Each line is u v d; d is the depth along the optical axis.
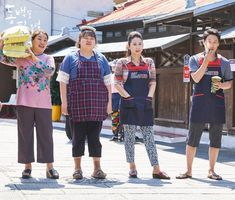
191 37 13.61
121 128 12.92
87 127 7.29
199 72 7.37
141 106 7.48
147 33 17.83
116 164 8.92
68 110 7.20
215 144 7.62
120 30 19.36
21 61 7.05
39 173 7.59
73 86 7.12
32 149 7.13
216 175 7.63
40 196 5.99
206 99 7.50
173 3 18.23
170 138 13.15
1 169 7.87
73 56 7.23
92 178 7.29
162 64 15.27
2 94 23.56
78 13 23.62
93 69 7.15
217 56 7.57
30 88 7.03
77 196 6.06
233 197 6.35
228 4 11.89
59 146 11.57
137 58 7.57
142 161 9.48
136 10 19.50
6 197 5.89
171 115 14.84
